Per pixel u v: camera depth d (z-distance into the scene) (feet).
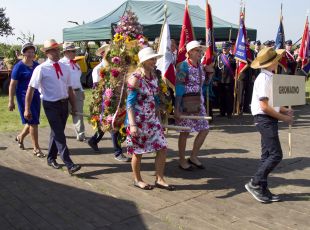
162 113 17.84
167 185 16.97
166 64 20.88
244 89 37.93
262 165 15.33
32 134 21.95
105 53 19.13
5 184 17.69
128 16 19.54
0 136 27.40
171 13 43.37
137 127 15.98
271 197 15.61
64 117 18.97
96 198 16.03
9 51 57.47
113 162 21.20
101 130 19.90
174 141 26.23
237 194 16.49
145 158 21.95
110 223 13.73
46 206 15.24
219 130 30.22
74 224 13.67
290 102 15.47
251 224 13.65
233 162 21.33
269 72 14.79
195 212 14.66
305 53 42.75
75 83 25.04
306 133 29.22
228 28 44.27
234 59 36.63
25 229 13.35
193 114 18.81
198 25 41.88
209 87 32.60
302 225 13.57
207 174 19.20
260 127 15.06
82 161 21.42
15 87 21.84
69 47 24.57
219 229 13.25
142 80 15.74
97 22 46.83
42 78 18.43
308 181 18.10
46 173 19.27
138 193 16.58
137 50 18.45
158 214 14.48
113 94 18.47
